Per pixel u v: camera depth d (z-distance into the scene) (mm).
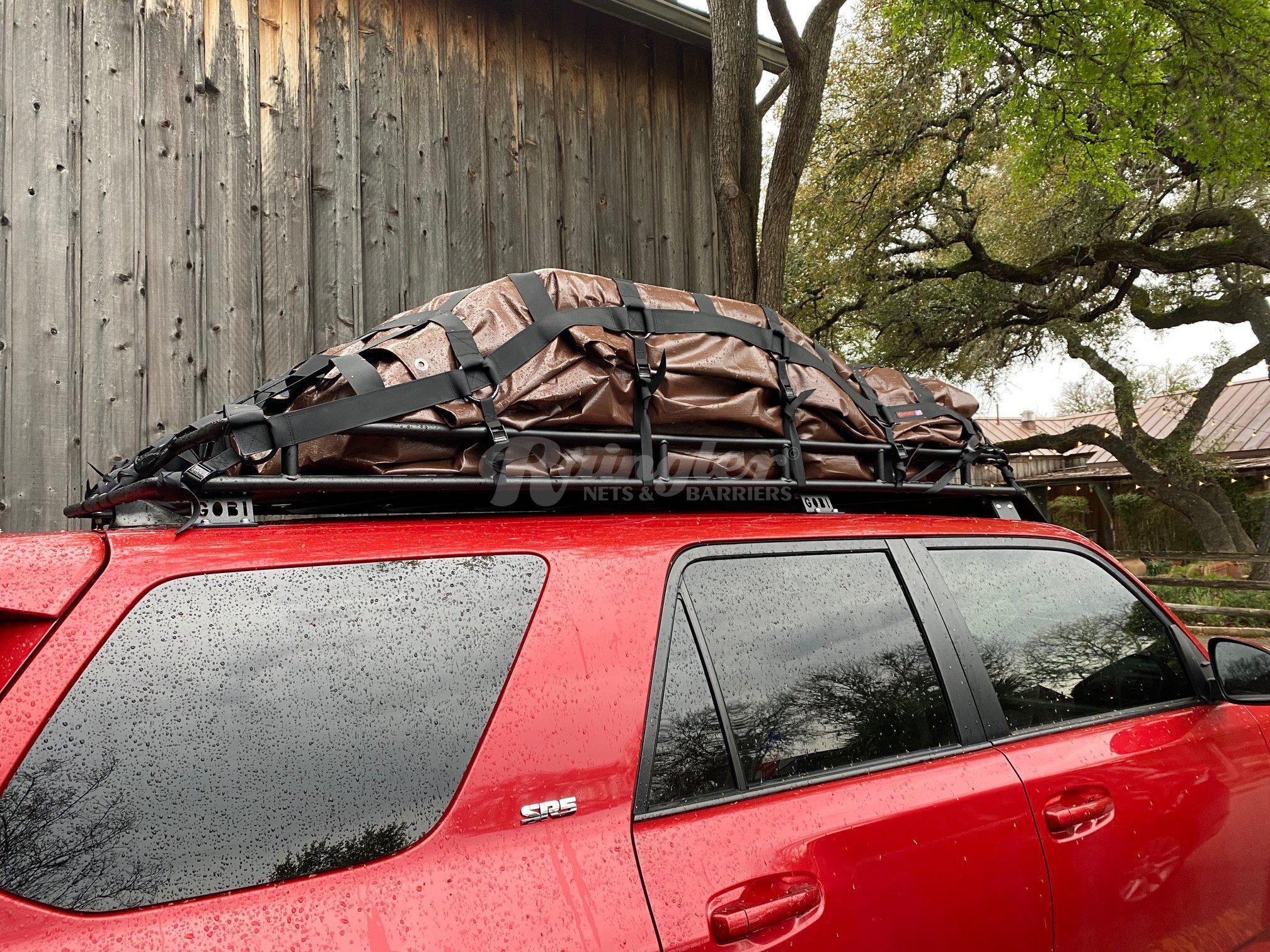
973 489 2375
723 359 1975
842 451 2203
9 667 1004
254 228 4562
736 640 1540
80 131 4090
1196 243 16969
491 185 5473
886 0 11867
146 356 4195
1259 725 2359
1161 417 24250
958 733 1771
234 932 974
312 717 1123
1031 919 1657
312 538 1292
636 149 6172
